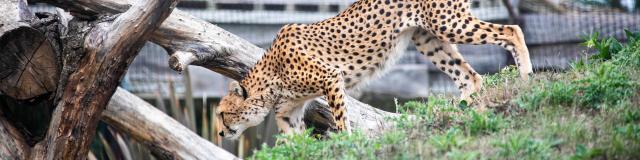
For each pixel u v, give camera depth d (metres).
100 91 10.88
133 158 16.03
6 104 12.21
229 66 12.70
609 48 11.46
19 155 11.80
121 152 16.73
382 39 10.99
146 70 19.06
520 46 10.55
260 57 12.79
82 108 10.98
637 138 8.36
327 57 11.12
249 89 11.62
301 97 11.43
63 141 11.20
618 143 8.16
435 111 10.12
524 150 8.33
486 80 11.20
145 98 18.89
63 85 11.02
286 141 10.19
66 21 11.54
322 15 20.06
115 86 10.98
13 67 11.28
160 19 10.53
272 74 11.45
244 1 19.77
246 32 19.75
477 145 8.73
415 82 18.78
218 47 12.50
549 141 8.55
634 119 8.98
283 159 8.97
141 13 10.41
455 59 11.31
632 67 10.41
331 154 9.06
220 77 19.17
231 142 16.62
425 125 9.74
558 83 9.96
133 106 13.29
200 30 12.52
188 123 16.72
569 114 9.38
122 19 10.48
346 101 10.91
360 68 11.20
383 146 9.02
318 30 11.20
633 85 9.73
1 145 11.70
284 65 11.23
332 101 10.91
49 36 11.34
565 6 20.31
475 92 10.84
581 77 10.44
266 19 19.78
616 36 18.73
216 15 19.61
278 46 11.32
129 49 10.64
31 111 12.98
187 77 16.80
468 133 9.12
